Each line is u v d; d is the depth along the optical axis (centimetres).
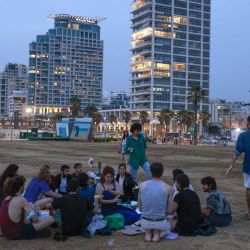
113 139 8531
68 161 2741
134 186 1103
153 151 4478
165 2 17238
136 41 18038
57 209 820
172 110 17012
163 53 17225
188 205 834
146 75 17225
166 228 800
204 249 741
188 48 17862
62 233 811
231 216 989
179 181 851
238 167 2547
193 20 17962
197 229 844
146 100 17200
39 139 8044
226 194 1415
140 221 879
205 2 18288
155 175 816
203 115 16175
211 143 10600
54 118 16812
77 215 809
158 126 16875
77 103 14488
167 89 17325
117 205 951
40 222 799
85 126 8019
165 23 17275
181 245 764
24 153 3609
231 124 16588
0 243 758
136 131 1295
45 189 939
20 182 789
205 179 944
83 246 750
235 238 823
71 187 819
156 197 793
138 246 755
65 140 8194
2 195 837
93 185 994
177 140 9219
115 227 877
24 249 723
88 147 5009
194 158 3378
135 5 18238
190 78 17925
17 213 776
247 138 972
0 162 2588
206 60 18400
